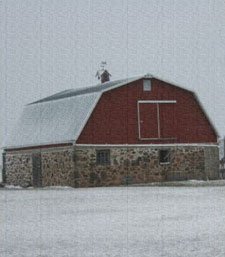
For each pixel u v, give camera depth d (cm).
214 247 1727
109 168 4566
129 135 4659
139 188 4034
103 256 1628
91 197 3341
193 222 2205
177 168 4778
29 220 2350
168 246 1750
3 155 5466
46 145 4816
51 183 4747
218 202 2888
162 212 2528
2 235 1995
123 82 4681
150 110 4753
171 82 4816
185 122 4844
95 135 4544
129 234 1969
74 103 4844
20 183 5175
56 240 1889
